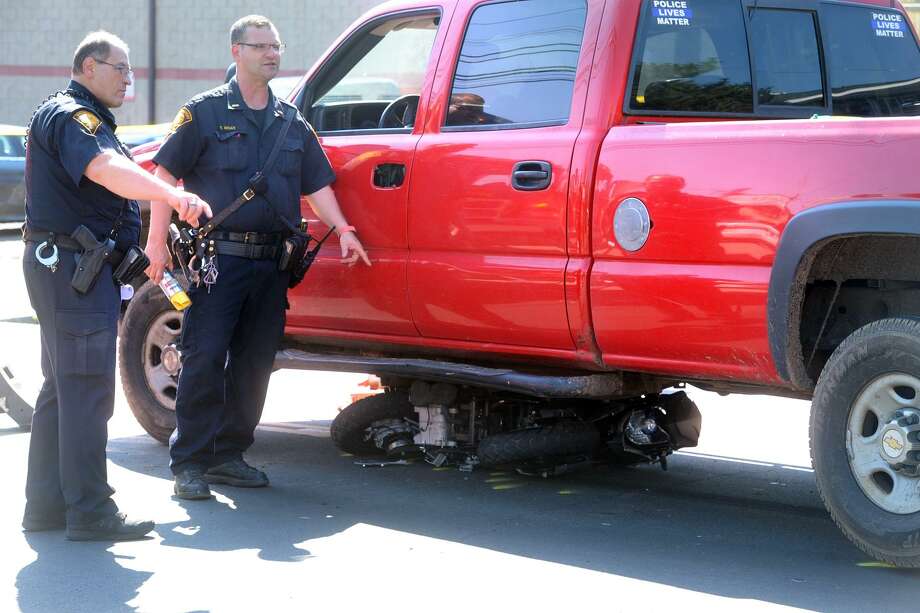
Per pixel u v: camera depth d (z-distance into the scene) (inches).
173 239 241.6
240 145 235.6
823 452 191.9
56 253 200.1
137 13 1189.1
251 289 240.1
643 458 259.9
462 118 239.3
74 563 197.3
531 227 220.5
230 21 1160.2
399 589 184.7
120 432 302.7
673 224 201.8
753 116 235.1
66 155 196.1
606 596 181.3
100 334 203.3
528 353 227.3
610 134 213.6
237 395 248.7
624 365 214.1
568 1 226.8
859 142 182.4
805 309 207.8
